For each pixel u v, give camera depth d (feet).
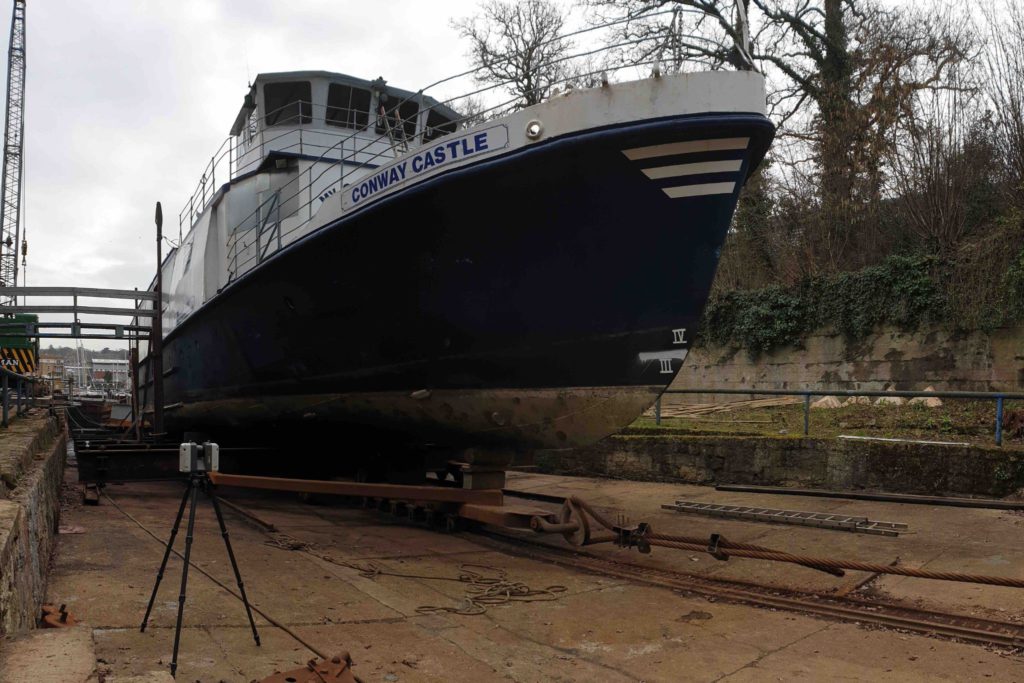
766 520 24.89
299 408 29.84
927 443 27.76
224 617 15.10
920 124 50.49
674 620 16.12
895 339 45.73
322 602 16.62
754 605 17.25
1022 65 43.39
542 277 21.22
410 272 22.98
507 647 14.32
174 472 30.60
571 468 39.37
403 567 20.24
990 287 40.88
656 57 19.60
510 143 20.10
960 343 42.60
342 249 24.03
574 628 15.55
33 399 45.03
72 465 44.01
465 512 23.47
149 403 53.06
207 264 35.06
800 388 50.52
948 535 21.98
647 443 36.09
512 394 22.95
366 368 25.76
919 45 54.29
